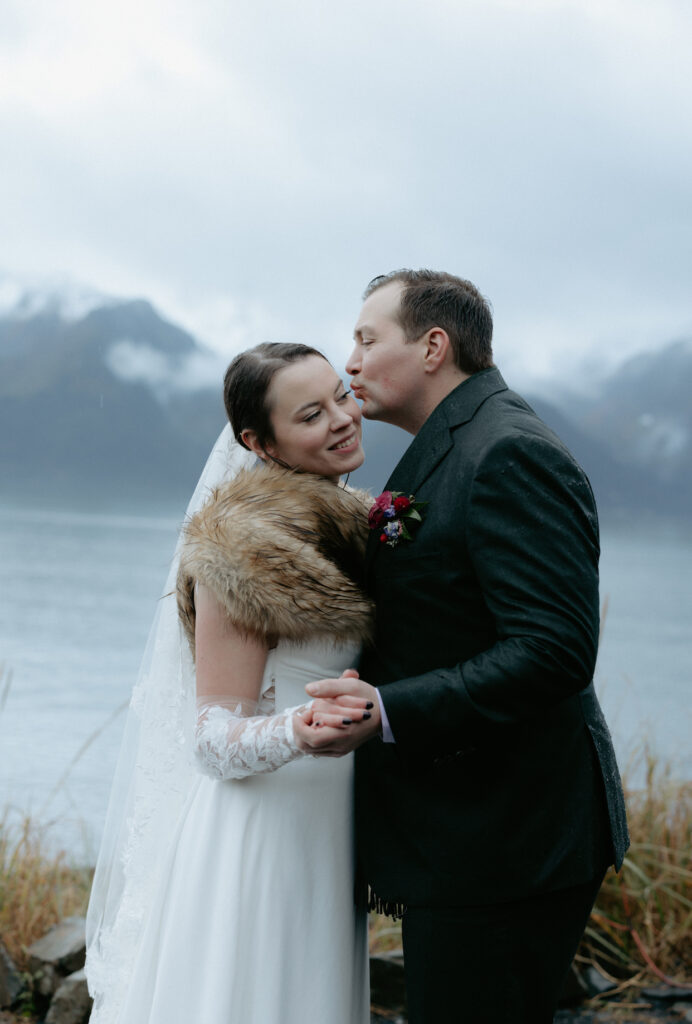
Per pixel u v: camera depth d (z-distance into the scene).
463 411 2.07
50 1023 3.04
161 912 2.14
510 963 1.97
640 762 4.43
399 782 2.06
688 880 3.66
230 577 1.98
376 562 2.08
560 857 1.97
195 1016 2.01
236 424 2.25
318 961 2.10
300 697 2.10
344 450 2.20
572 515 1.91
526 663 1.81
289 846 2.10
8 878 3.79
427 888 1.99
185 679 2.31
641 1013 3.23
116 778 2.47
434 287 2.15
